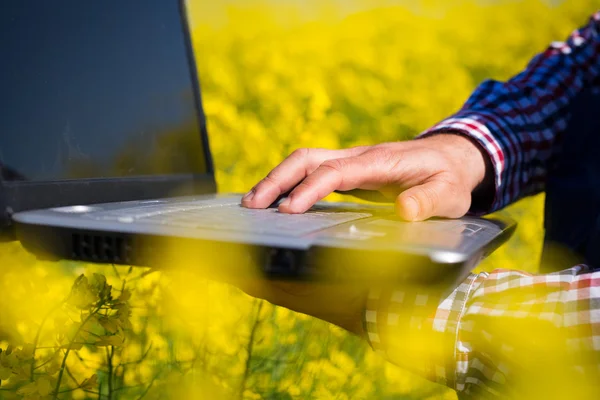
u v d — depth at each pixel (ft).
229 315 6.77
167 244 3.01
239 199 5.11
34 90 4.20
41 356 5.24
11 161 3.93
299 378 7.05
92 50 4.85
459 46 19.24
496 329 3.46
